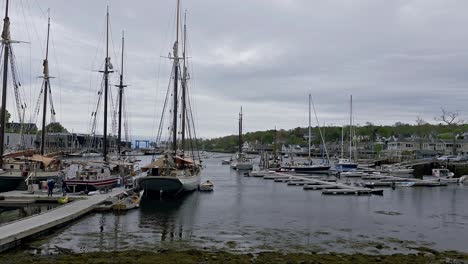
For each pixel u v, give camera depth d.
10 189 49.38
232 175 107.12
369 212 45.34
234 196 58.56
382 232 34.84
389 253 27.91
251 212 44.06
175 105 64.25
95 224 35.28
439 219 41.78
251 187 73.56
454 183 84.31
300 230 34.94
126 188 55.16
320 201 54.16
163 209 44.75
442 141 171.00
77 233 31.73
